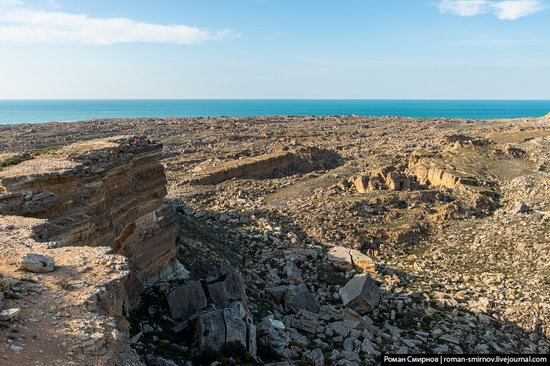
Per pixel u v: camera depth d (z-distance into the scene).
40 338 10.84
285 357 21.19
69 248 15.59
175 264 28.56
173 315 23.02
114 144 24.80
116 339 11.67
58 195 19.97
